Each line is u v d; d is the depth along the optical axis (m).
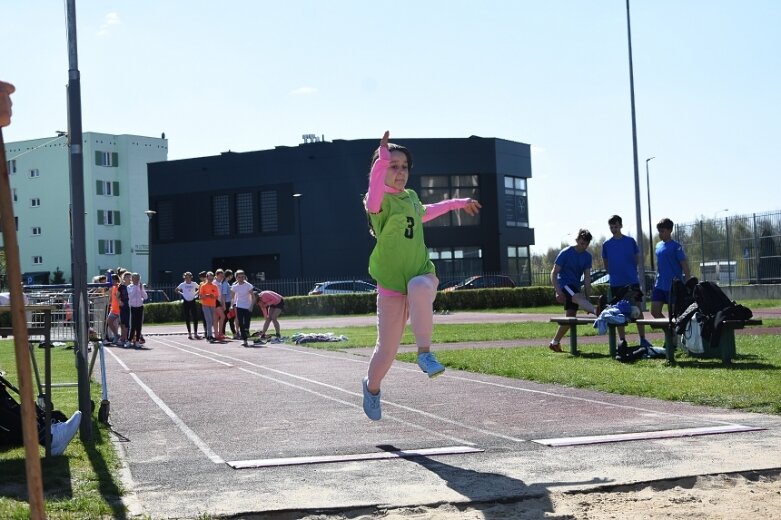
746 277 36.03
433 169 56.16
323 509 4.94
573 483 5.40
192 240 59.69
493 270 57.09
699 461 5.92
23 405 3.39
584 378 10.70
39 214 82.44
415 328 6.24
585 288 14.69
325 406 9.27
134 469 6.13
